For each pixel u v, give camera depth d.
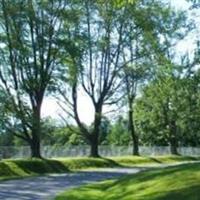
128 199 19.17
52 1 49.78
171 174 21.17
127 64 62.47
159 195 18.20
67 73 54.19
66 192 26.05
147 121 95.56
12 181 36.16
